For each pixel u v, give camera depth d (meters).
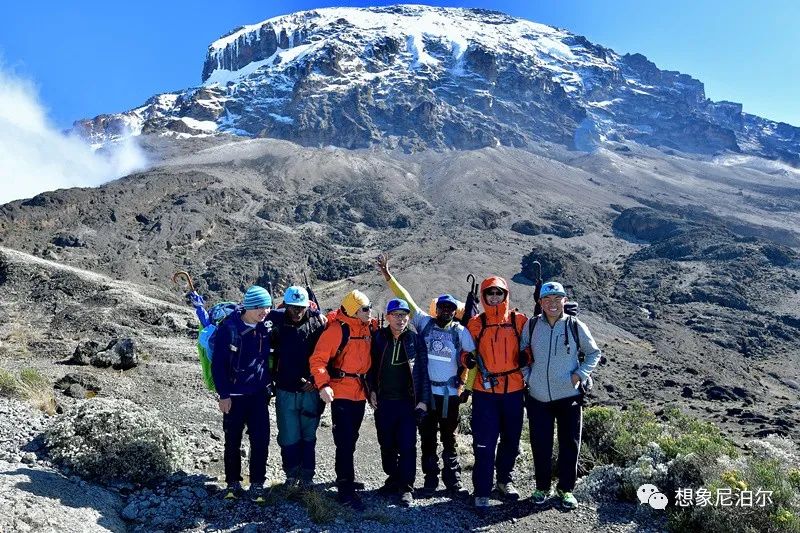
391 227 181.12
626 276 137.12
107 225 127.94
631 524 5.90
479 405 6.36
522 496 6.76
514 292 108.38
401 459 6.38
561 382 6.21
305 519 5.66
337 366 6.30
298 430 6.41
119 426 6.70
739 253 145.00
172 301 46.62
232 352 6.05
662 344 91.75
